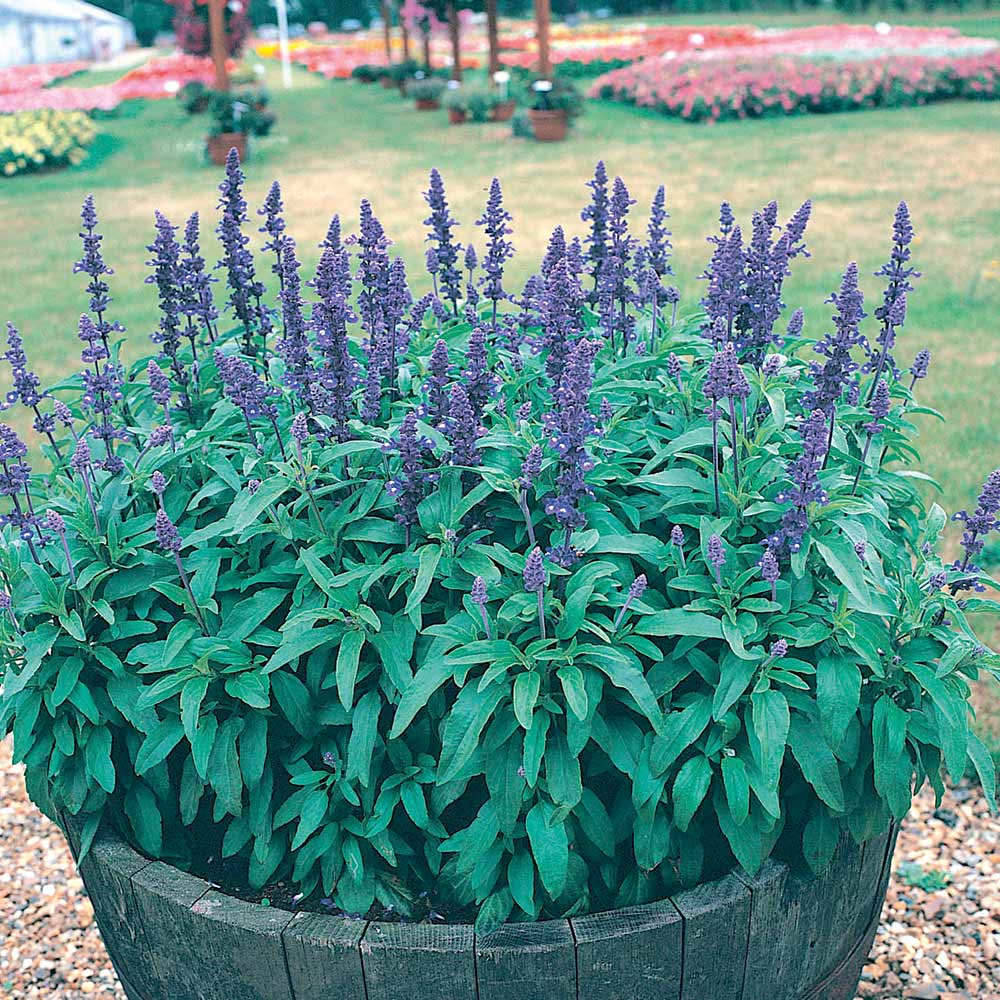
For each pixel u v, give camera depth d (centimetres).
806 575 285
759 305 328
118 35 7019
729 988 272
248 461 297
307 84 3884
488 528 295
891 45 3098
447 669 257
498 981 255
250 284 377
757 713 254
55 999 384
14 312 1080
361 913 288
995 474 277
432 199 385
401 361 375
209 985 280
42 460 709
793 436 322
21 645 290
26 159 2108
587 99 2766
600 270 380
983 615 528
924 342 877
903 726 262
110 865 284
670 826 273
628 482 296
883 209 1380
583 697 246
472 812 316
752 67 2552
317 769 305
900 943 388
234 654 283
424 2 2800
